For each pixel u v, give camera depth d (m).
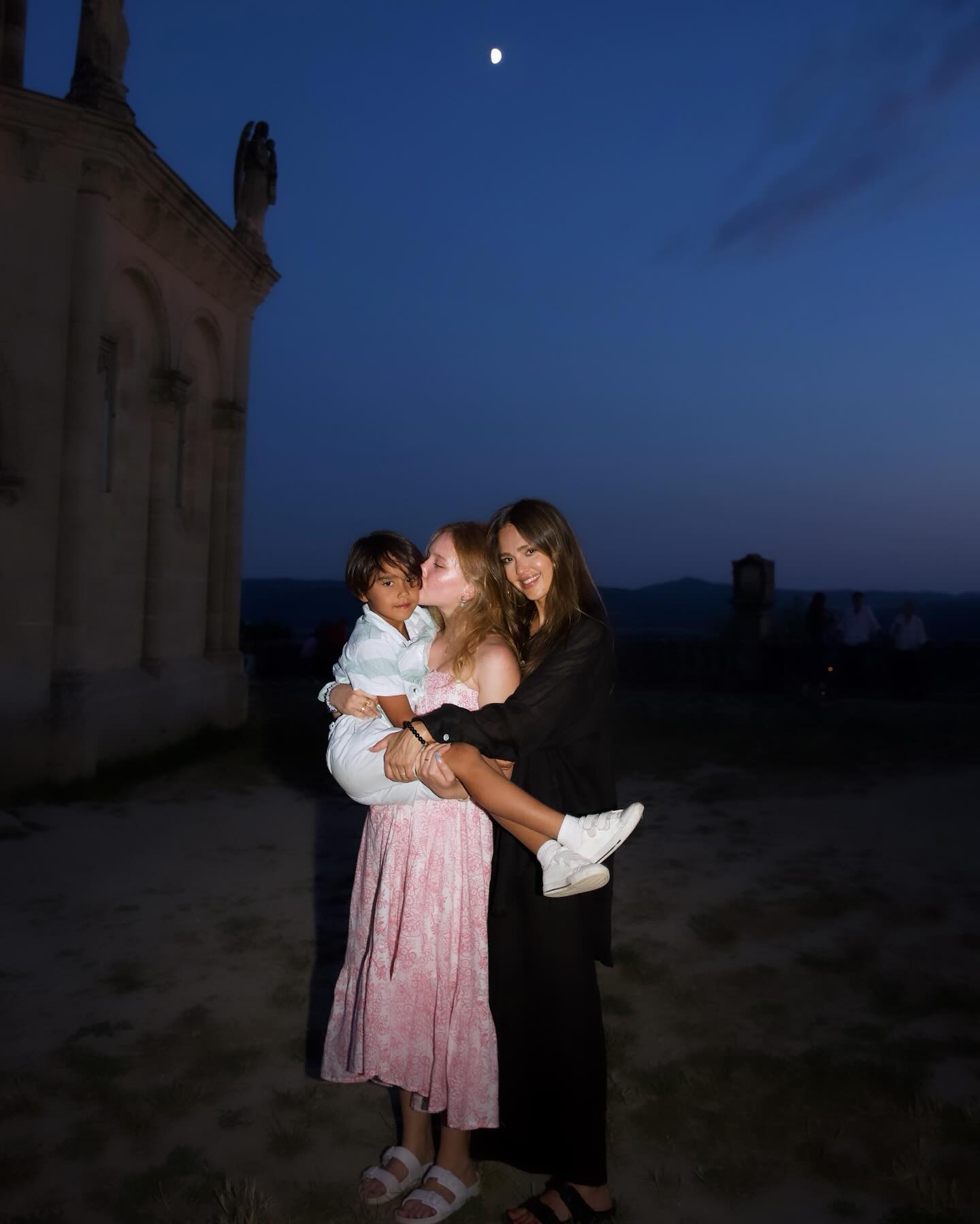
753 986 4.12
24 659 7.92
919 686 16.97
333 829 7.15
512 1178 2.69
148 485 9.98
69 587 8.10
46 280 8.02
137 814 7.50
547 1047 2.44
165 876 5.84
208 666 11.24
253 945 4.63
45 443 8.04
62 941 4.69
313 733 11.74
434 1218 2.46
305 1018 3.80
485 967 2.48
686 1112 3.06
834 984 4.14
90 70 8.20
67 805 7.66
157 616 10.04
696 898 5.40
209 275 10.68
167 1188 2.66
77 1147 2.87
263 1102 3.15
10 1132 2.96
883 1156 2.79
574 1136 2.43
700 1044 3.55
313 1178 2.72
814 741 11.54
